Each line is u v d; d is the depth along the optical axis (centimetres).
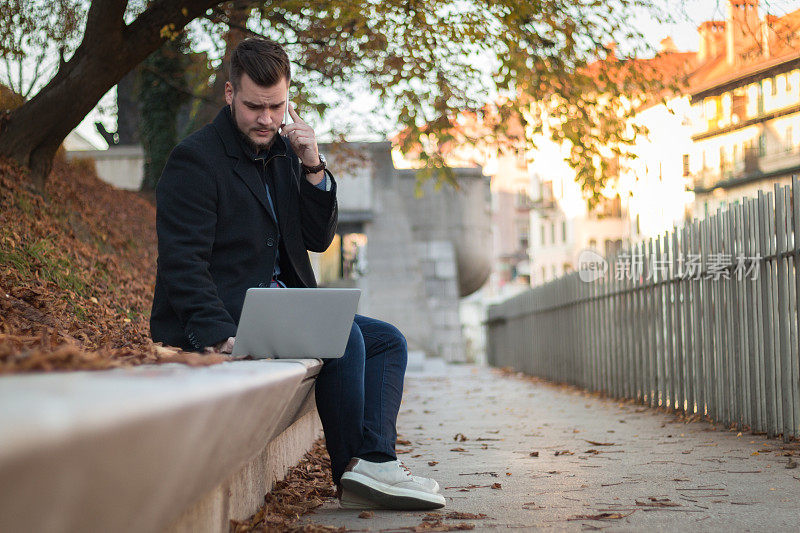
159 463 125
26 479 83
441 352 2770
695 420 762
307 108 1217
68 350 151
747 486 406
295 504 349
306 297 285
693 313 790
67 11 1006
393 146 1315
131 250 1105
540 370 1716
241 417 178
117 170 2334
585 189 1155
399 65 1098
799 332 566
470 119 1204
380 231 2803
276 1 1006
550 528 305
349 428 337
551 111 1148
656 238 914
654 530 302
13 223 736
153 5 868
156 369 166
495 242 8000
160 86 1698
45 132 909
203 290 305
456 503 362
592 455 538
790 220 574
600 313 1188
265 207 331
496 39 1025
